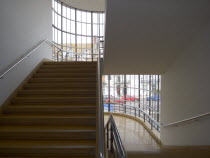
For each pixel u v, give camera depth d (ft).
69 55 35.86
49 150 8.98
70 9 38.75
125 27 11.47
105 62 16.35
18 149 9.00
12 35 13.67
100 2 36.22
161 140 18.49
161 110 19.38
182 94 14.10
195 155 9.77
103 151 5.77
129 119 30.76
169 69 17.04
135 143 18.43
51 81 15.49
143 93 29.53
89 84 14.60
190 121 12.74
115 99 34.94
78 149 8.98
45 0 21.27
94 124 11.03
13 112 12.01
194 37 12.09
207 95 10.68
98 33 41.04
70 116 11.34
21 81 14.76
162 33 11.93
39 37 19.16
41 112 11.97
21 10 15.11
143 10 10.17
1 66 12.23
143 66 17.17
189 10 10.02
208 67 10.51
